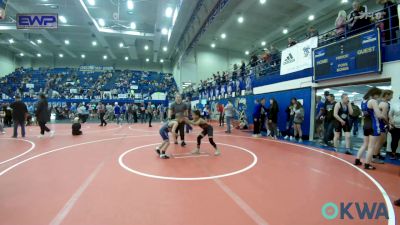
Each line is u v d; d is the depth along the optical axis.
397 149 7.28
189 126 12.98
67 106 29.20
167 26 23.95
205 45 32.00
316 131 10.67
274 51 14.77
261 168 5.73
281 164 6.13
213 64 32.66
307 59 10.77
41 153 7.39
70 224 3.02
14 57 37.94
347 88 15.01
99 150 7.91
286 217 3.25
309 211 3.45
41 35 28.64
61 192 4.09
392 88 7.37
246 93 16.27
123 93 32.88
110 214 3.30
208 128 7.18
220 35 27.25
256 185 4.52
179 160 6.51
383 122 5.96
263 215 3.30
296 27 23.56
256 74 15.67
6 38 29.72
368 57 7.94
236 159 6.67
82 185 4.44
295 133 10.67
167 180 4.76
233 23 23.41
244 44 30.88
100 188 4.29
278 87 12.86
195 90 29.77
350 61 8.58
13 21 23.70
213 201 3.76
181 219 3.17
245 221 3.13
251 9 20.34
